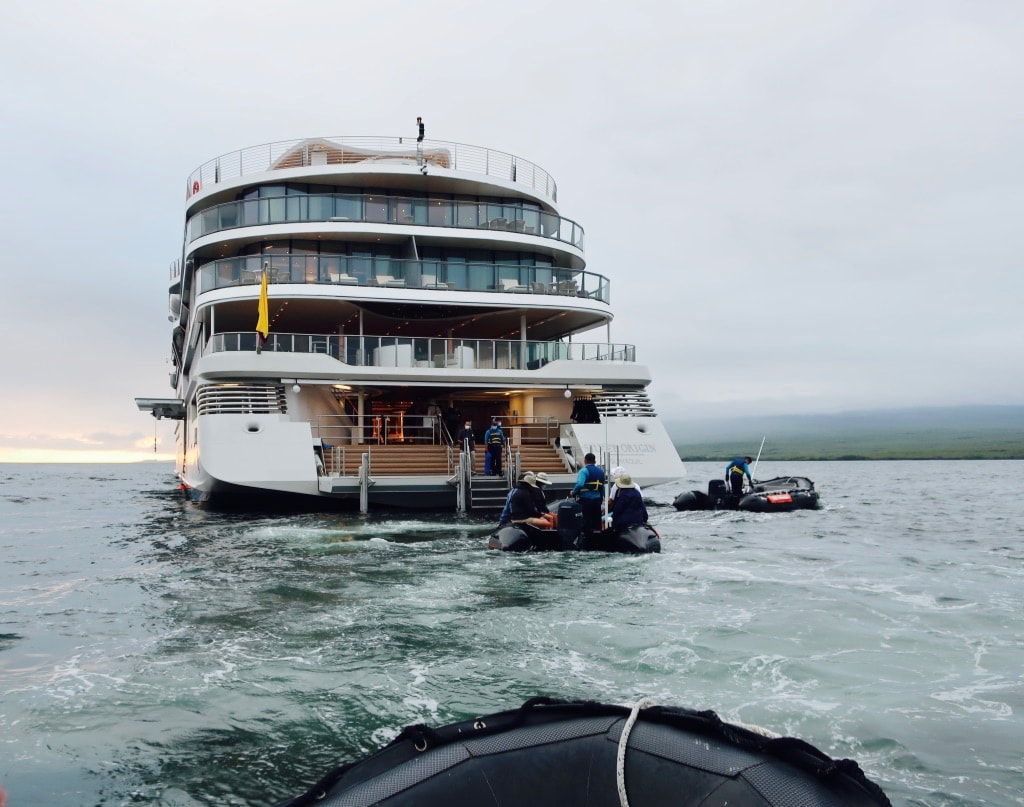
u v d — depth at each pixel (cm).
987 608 891
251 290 2225
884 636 760
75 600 962
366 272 2300
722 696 584
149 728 530
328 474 2170
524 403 2648
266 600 944
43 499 3506
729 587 1020
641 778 304
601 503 1407
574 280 2528
